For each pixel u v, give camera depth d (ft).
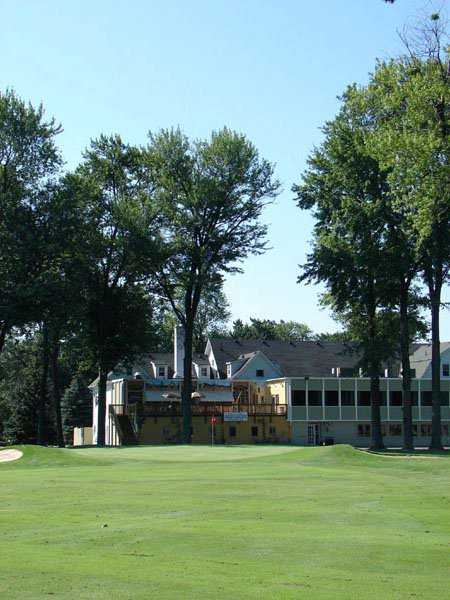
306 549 40.68
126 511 54.39
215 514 53.01
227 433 244.42
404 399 183.93
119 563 36.96
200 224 197.47
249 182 200.03
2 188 185.57
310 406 250.16
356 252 171.12
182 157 199.52
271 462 101.45
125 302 209.77
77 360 225.97
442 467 95.96
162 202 198.59
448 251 161.89
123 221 195.21
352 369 279.90
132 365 222.28
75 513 53.42
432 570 36.06
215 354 295.28
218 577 34.09
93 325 208.95
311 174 182.50
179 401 244.63
